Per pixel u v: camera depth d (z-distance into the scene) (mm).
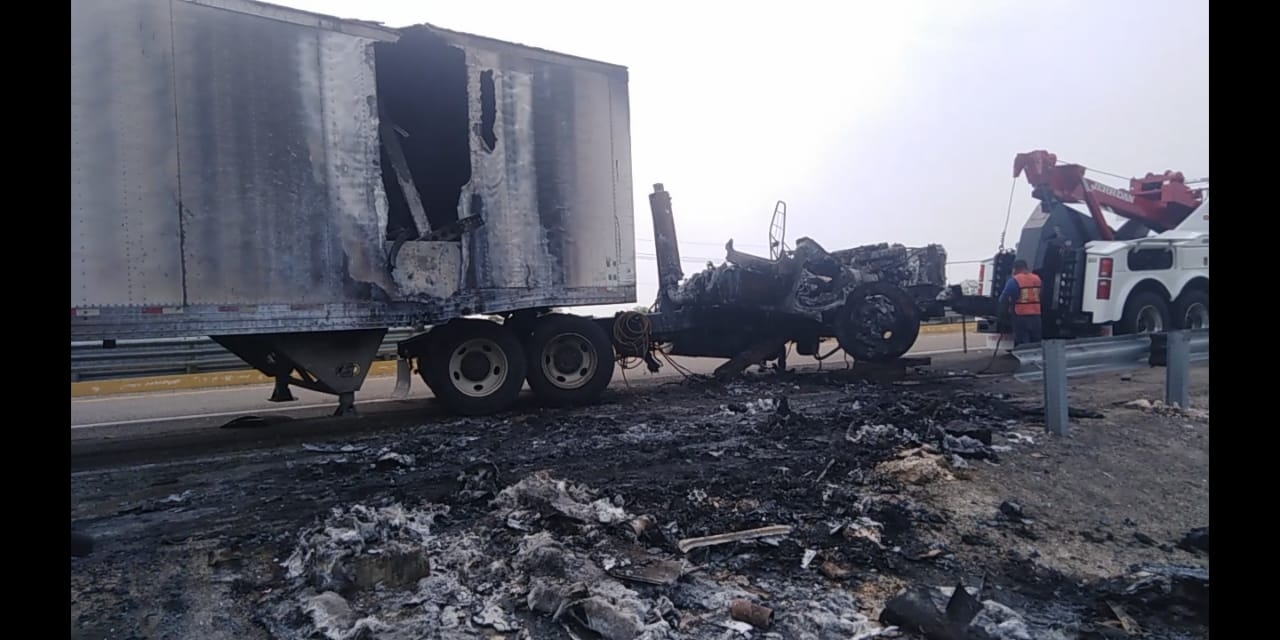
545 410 8062
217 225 6230
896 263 10914
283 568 3449
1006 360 12281
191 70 6113
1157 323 11734
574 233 8320
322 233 6766
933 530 3906
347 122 6891
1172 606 3055
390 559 3197
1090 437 5691
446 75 7906
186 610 3037
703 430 6520
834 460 5156
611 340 9133
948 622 2721
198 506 4465
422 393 10602
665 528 3852
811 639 2732
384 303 7125
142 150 5887
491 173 7750
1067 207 12352
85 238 5625
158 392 11266
